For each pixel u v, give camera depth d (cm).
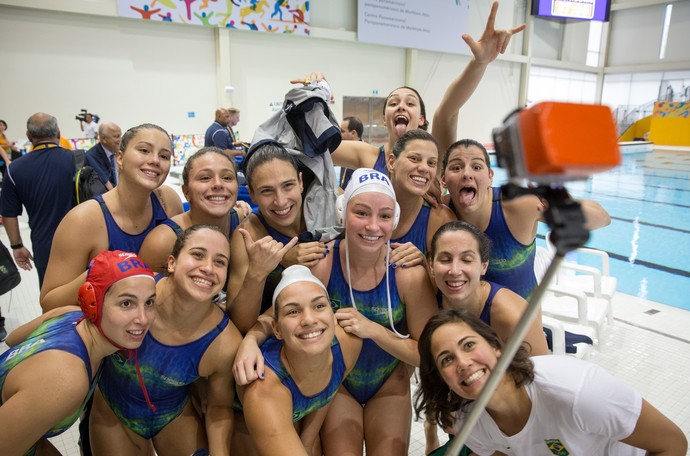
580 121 56
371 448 190
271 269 172
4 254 329
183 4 1008
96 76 956
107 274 139
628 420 139
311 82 254
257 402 157
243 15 1093
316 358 161
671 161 1572
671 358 341
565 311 333
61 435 253
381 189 173
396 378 204
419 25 1399
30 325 166
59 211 312
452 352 145
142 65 1006
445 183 226
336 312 184
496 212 217
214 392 177
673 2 1872
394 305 191
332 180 222
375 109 1416
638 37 2000
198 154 195
